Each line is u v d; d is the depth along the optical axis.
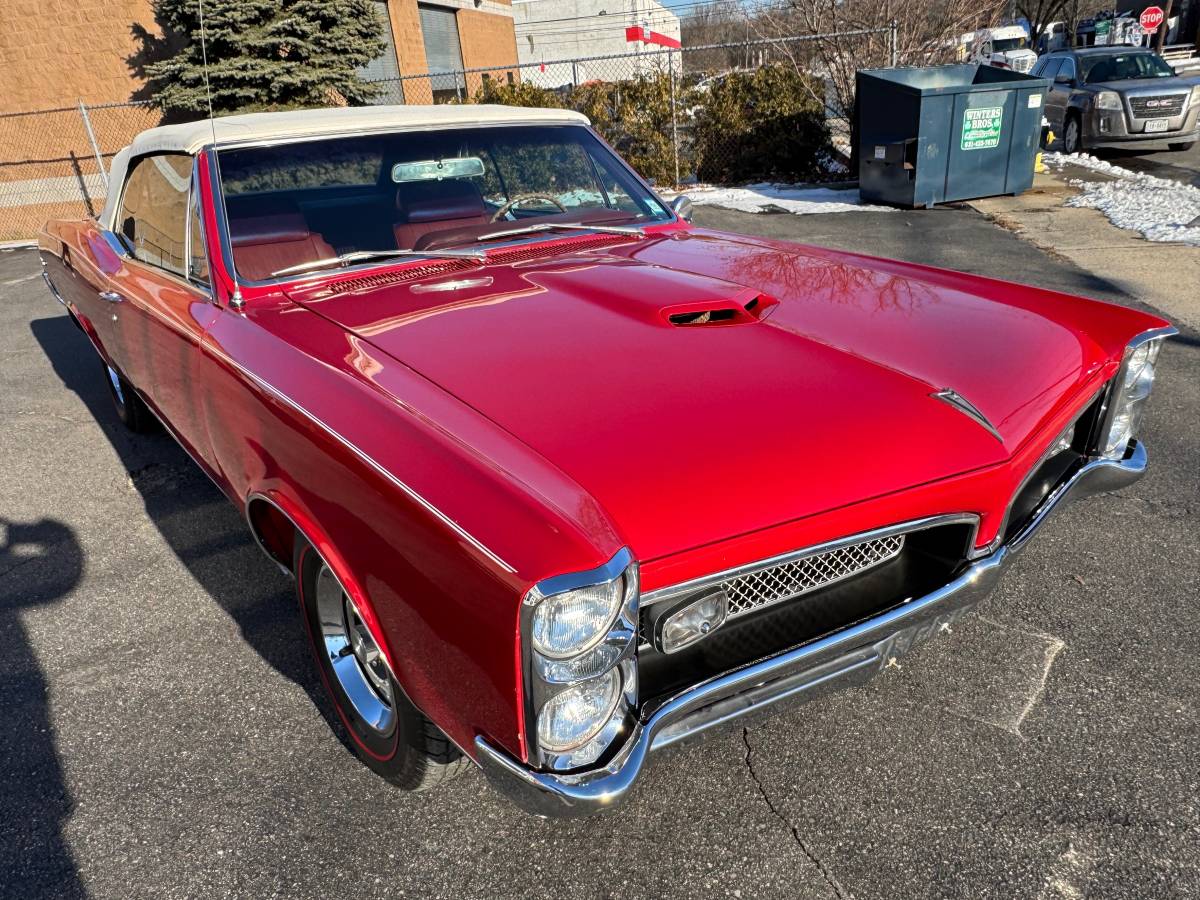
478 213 3.07
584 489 1.55
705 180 13.92
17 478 4.23
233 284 2.56
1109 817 1.97
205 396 2.50
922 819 2.00
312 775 2.22
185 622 2.95
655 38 39.00
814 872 1.87
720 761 2.20
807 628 1.78
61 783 2.23
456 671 1.57
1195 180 11.24
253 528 2.39
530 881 1.89
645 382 1.89
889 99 10.41
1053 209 9.83
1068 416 2.12
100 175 14.12
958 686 2.43
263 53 12.67
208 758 2.30
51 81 13.63
